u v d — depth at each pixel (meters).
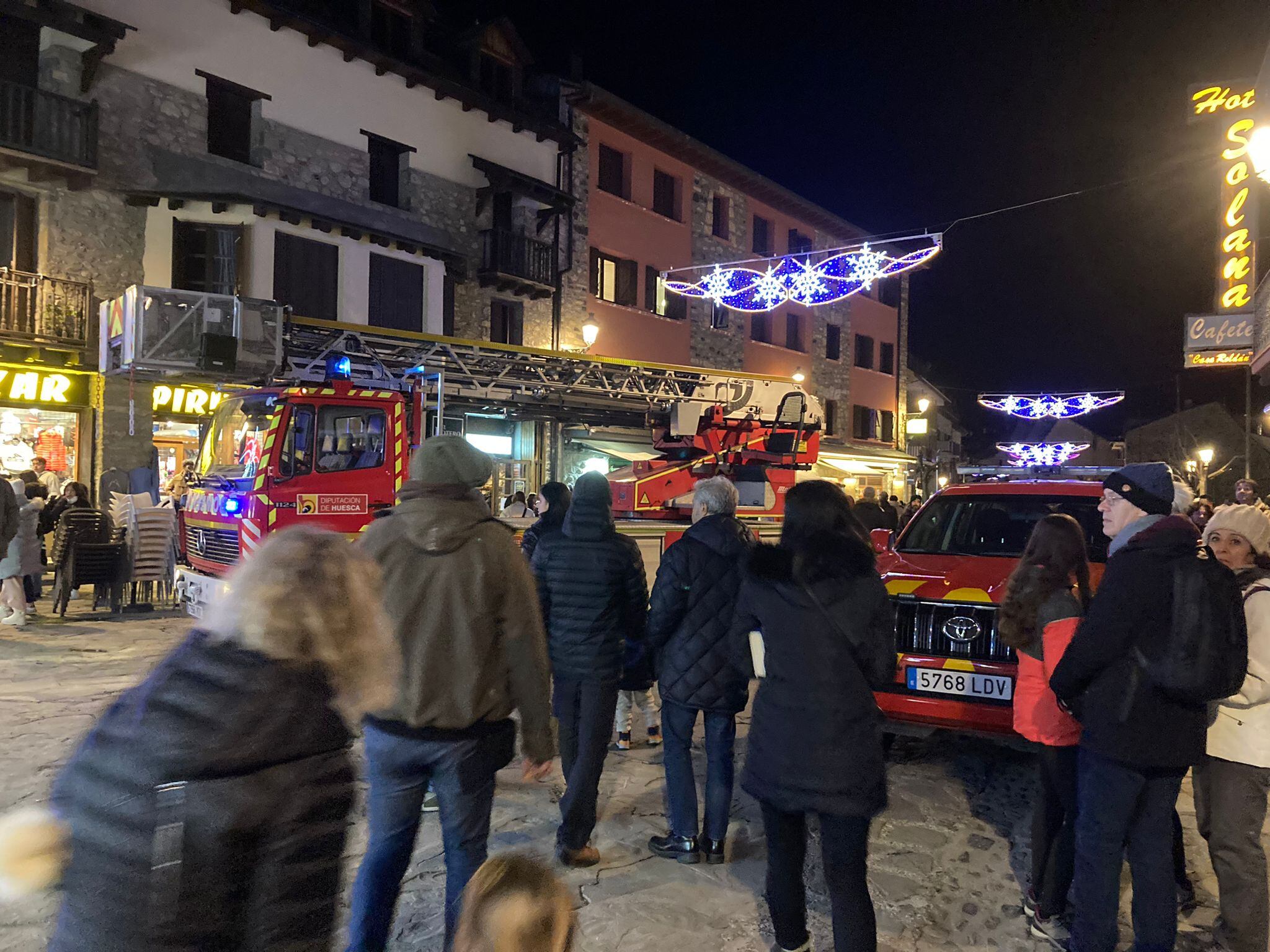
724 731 3.92
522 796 4.76
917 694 4.81
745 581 2.90
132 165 14.52
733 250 27.12
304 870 1.50
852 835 2.66
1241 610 2.76
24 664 7.54
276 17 16.08
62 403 14.08
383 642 1.79
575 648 3.76
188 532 9.19
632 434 19.05
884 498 15.92
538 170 21.14
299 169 16.59
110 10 14.14
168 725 1.45
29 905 3.29
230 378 10.84
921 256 16.31
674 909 3.47
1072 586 3.37
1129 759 2.75
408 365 12.47
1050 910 3.34
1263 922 3.02
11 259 13.53
